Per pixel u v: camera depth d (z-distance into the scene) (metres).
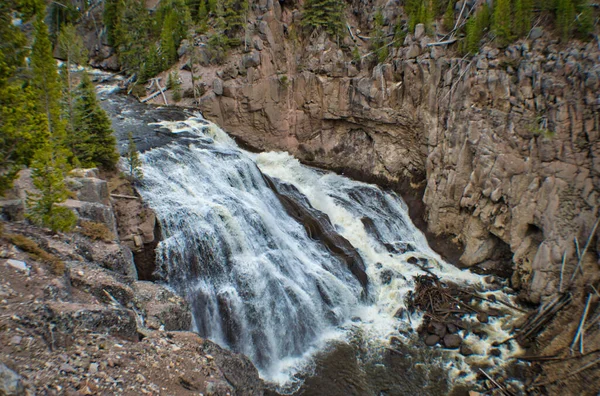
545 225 29.69
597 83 28.34
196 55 46.47
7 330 12.12
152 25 56.56
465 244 34.91
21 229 18.06
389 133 42.19
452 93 35.62
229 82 44.16
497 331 27.53
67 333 13.33
